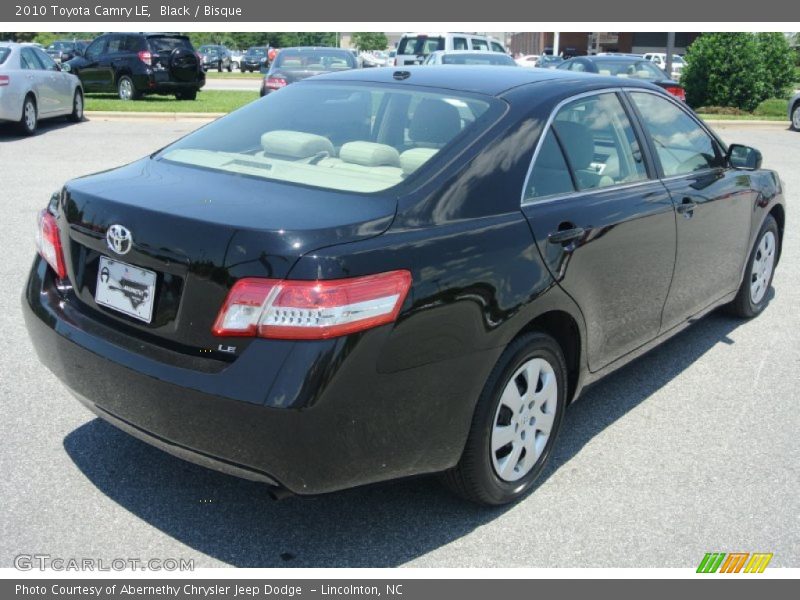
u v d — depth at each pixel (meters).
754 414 4.42
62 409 4.13
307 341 2.60
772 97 23.42
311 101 3.88
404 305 2.76
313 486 2.72
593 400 4.54
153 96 23.33
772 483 3.73
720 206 4.76
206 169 3.40
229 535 3.21
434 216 3.00
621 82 4.26
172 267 2.79
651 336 4.32
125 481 3.52
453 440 3.04
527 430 3.43
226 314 2.67
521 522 3.37
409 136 3.46
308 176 3.23
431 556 3.14
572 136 3.72
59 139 13.48
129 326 2.96
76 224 3.12
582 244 3.51
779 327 5.79
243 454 2.69
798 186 11.33
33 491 3.41
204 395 2.66
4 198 8.81
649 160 4.26
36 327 3.26
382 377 2.73
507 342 3.13
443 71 3.99
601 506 3.50
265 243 2.66
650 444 4.05
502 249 3.12
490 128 3.37
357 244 2.73
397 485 3.60
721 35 22.20
